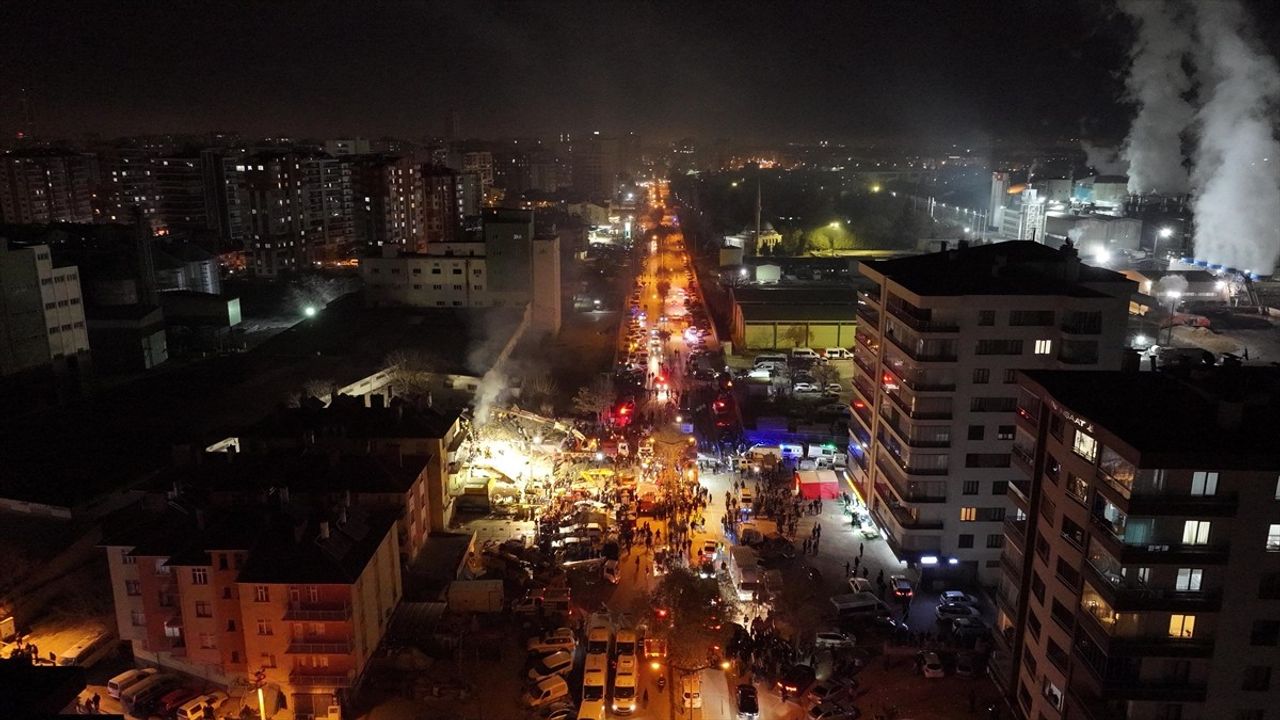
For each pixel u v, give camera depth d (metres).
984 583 85.38
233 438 99.25
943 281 84.94
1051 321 80.62
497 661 73.19
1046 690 58.47
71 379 140.12
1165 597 49.34
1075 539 54.97
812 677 69.25
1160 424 51.56
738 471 111.56
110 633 76.50
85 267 174.62
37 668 28.81
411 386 132.88
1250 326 177.00
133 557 68.31
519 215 182.38
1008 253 90.75
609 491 104.00
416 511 84.38
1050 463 58.78
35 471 102.00
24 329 136.50
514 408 122.50
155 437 115.25
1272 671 50.44
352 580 65.12
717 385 149.75
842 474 110.12
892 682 70.00
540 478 106.75
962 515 84.31
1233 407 50.19
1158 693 50.31
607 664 71.50
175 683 69.50
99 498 94.69
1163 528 48.69
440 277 182.62
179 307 185.88
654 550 90.81
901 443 85.75
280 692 66.75
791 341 172.88
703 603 75.50
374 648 70.88
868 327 98.81
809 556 90.12
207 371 147.62
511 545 89.75
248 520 69.94
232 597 67.25
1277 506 47.91
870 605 78.19
